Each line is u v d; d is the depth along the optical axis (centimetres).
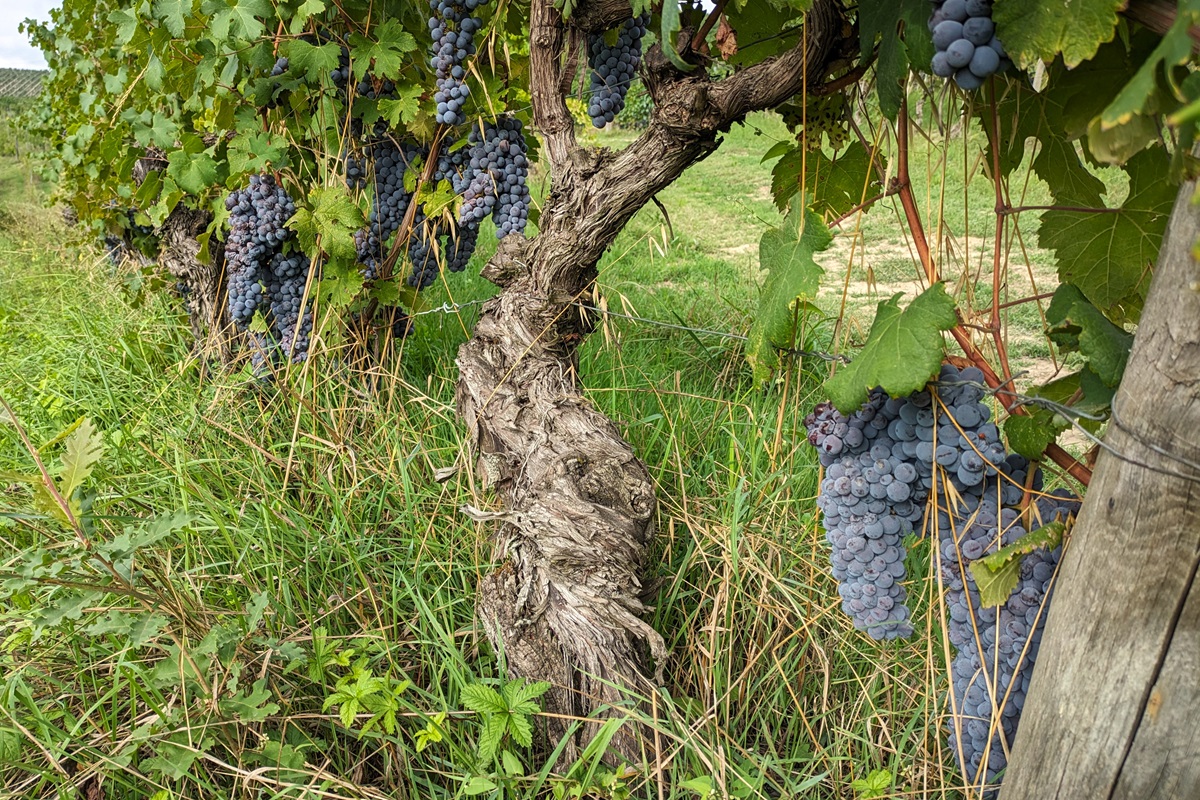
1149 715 126
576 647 212
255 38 297
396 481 288
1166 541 120
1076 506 161
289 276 343
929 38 149
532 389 256
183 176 338
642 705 211
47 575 190
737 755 212
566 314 267
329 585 256
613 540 221
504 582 224
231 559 259
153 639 215
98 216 478
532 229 380
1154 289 118
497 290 523
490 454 255
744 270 668
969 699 172
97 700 212
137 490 298
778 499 269
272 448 301
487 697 198
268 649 217
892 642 235
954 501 166
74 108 537
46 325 475
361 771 210
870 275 255
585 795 198
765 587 235
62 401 359
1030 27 124
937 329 148
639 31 252
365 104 320
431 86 322
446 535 272
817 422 178
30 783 199
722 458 312
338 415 316
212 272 392
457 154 319
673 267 666
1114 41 149
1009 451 245
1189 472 116
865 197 226
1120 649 127
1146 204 173
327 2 312
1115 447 126
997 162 165
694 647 234
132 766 197
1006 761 172
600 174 239
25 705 209
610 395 345
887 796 190
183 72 329
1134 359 123
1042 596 160
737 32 225
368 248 338
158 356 427
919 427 163
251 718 190
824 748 218
